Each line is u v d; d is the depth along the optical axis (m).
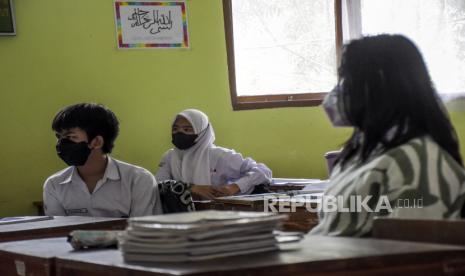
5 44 4.24
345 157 1.82
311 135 4.88
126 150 4.48
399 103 1.70
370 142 1.73
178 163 4.30
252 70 4.80
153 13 4.54
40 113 4.30
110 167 3.00
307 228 2.75
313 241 1.50
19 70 4.27
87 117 2.92
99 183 2.99
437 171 1.61
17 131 4.26
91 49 4.41
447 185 1.61
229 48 4.71
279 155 4.83
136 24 4.50
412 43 1.74
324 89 4.91
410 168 1.62
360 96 1.72
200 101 4.65
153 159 4.54
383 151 1.71
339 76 1.77
